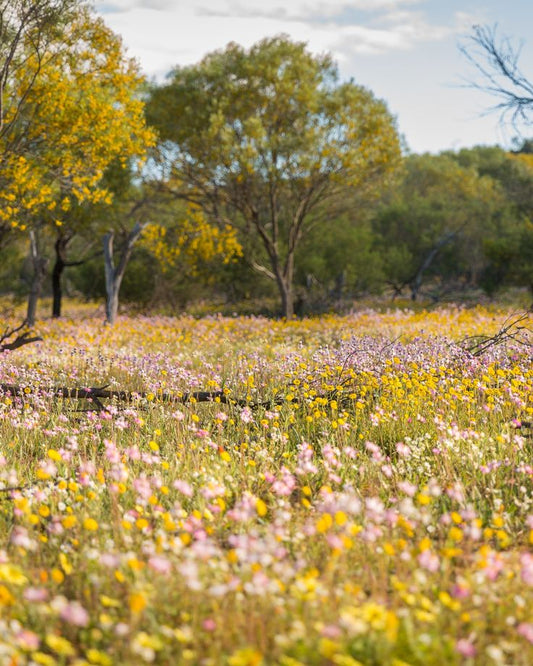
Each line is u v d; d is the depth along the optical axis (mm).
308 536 4848
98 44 18000
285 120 26656
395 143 26672
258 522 5344
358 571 4266
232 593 3744
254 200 28562
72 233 28078
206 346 16422
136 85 19312
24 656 3314
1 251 28891
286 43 25688
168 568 3852
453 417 7738
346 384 9258
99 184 25031
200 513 5047
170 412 8375
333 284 35250
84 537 4723
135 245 28484
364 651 3342
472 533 4176
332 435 7277
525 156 63875
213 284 34531
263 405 8836
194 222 28047
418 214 43062
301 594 3588
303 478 6246
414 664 3307
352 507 4297
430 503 5535
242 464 6496
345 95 25891
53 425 7895
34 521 4418
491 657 3363
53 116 18016
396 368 10258
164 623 3680
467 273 44938
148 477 6148
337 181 26062
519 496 5762
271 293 34188
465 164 65625
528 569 3762
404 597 3639
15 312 30547
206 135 25031
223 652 3396
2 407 8492
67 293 45969
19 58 17422
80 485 5707
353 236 34156
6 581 3963
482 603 3826
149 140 19766
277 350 14711
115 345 16688
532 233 35562
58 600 3395
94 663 3334
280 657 3203
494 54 11578
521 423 7305
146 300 33406
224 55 26266
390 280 39594
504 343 12023
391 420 7691
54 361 12648
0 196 17859
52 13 16312
